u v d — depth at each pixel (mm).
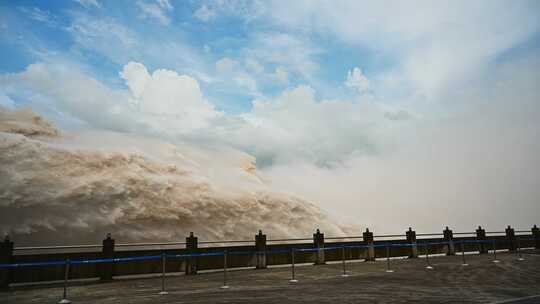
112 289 13062
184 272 17375
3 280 13484
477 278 14148
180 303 9891
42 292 12680
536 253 25750
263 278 15484
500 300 9438
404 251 24297
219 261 18578
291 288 12375
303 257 21094
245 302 9766
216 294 11344
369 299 9883
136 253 16484
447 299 9672
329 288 12188
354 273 16625
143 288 13156
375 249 23406
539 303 8914
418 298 9906
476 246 26984
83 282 15023
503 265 18562
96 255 15555
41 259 14578
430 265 19328
